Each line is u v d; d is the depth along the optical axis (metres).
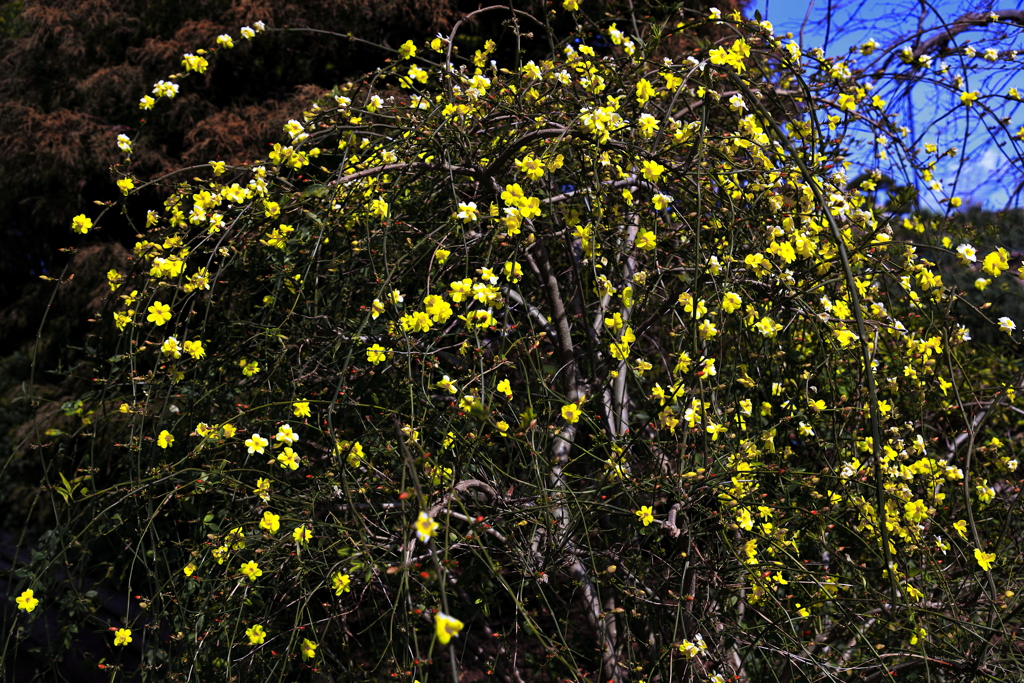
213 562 1.84
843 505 1.95
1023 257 2.22
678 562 1.94
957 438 2.43
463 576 1.61
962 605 1.91
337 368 2.04
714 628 1.86
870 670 1.91
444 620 0.96
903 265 1.88
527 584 1.81
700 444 1.78
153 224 2.05
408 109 2.13
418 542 1.59
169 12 4.80
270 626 1.79
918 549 1.83
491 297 1.58
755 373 2.23
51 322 5.02
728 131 2.46
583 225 1.99
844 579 1.98
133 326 1.94
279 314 2.25
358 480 1.71
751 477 1.79
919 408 2.08
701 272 1.75
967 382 2.00
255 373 2.14
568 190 2.29
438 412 1.64
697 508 1.75
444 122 1.87
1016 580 1.86
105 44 4.78
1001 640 1.63
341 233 2.05
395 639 1.75
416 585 1.74
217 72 4.86
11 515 5.03
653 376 2.30
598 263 2.02
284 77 5.09
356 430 2.02
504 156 1.84
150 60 4.50
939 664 1.64
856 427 2.05
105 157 4.37
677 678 1.84
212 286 1.91
